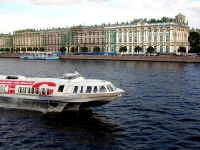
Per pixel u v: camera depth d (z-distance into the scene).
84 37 158.62
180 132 21.08
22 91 26.42
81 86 24.73
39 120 23.77
